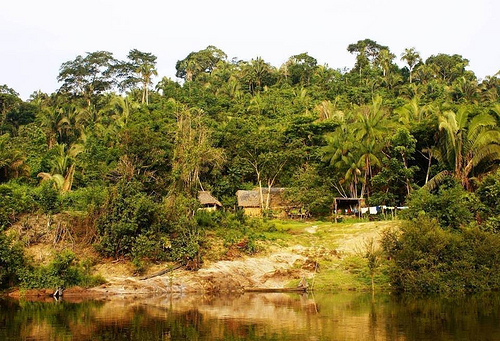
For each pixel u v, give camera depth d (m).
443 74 117.88
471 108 58.16
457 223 40.19
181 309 27.92
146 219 37.41
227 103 92.94
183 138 48.25
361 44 127.00
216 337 21.02
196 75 126.75
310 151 65.19
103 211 38.09
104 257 36.78
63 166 54.81
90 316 25.91
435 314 25.86
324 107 79.44
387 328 22.52
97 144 66.88
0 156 50.00
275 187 63.22
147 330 22.44
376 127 55.62
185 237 37.41
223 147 65.88
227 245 39.53
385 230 37.81
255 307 28.48
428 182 49.66
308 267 37.59
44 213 39.38
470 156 49.12
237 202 59.22
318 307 28.33
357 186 58.84
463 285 33.69
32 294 33.00
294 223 51.12
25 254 35.62
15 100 87.00
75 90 103.75
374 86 105.56
